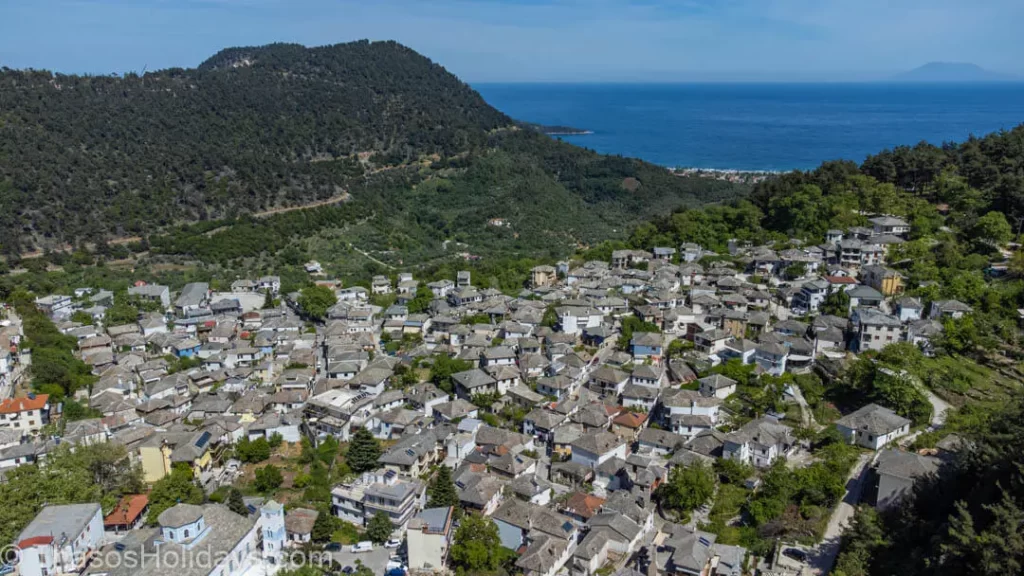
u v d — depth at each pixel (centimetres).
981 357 12875
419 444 11119
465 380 13175
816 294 15450
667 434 11525
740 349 13662
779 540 8906
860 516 8562
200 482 10425
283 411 12788
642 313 15850
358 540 9256
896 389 11450
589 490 10512
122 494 9894
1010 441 8250
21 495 8881
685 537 8700
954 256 15888
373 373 13650
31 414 11662
